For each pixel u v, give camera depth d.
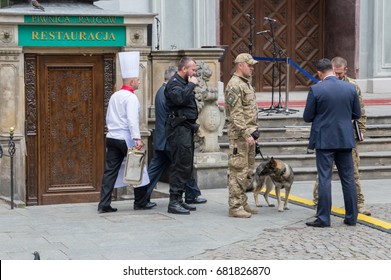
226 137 18.47
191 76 13.48
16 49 15.70
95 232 12.43
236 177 13.44
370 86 26.75
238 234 12.27
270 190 14.25
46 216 13.80
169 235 12.20
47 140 16.31
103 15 15.95
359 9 26.55
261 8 26.66
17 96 15.88
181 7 24.08
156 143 14.46
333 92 12.67
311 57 27.16
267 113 20.30
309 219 13.34
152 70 17.67
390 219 13.38
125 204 15.14
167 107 13.65
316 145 12.77
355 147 13.37
